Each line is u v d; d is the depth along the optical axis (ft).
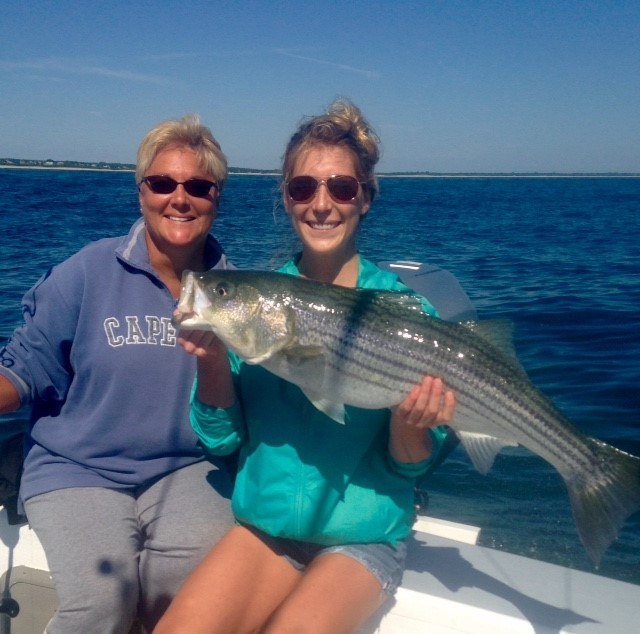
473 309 15.08
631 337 29.17
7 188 166.50
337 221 10.69
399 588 9.82
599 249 64.59
